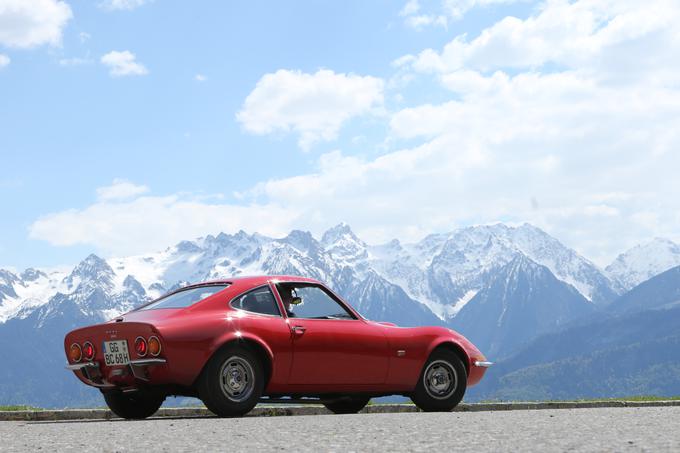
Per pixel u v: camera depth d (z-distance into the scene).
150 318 10.19
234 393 10.20
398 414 10.60
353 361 11.11
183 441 6.62
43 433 7.80
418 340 11.74
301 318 10.92
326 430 7.45
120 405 11.32
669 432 6.76
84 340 10.58
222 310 10.38
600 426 7.52
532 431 7.00
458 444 5.97
